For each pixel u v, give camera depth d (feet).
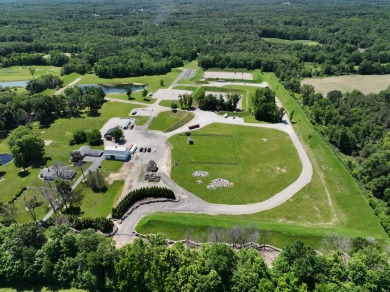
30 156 438.81
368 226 315.17
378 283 221.46
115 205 350.84
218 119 561.02
